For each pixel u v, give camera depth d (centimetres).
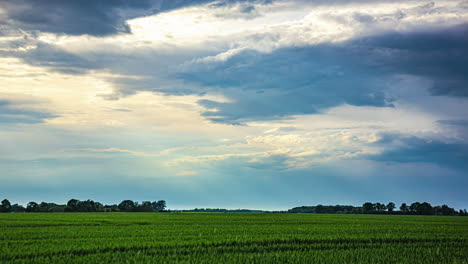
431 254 2095
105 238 2553
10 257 1781
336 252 2075
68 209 15962
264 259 1819
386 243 2555
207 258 1817
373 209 18450
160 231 3206
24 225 3931
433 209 16238
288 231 3278
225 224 4431
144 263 1692
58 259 1762
